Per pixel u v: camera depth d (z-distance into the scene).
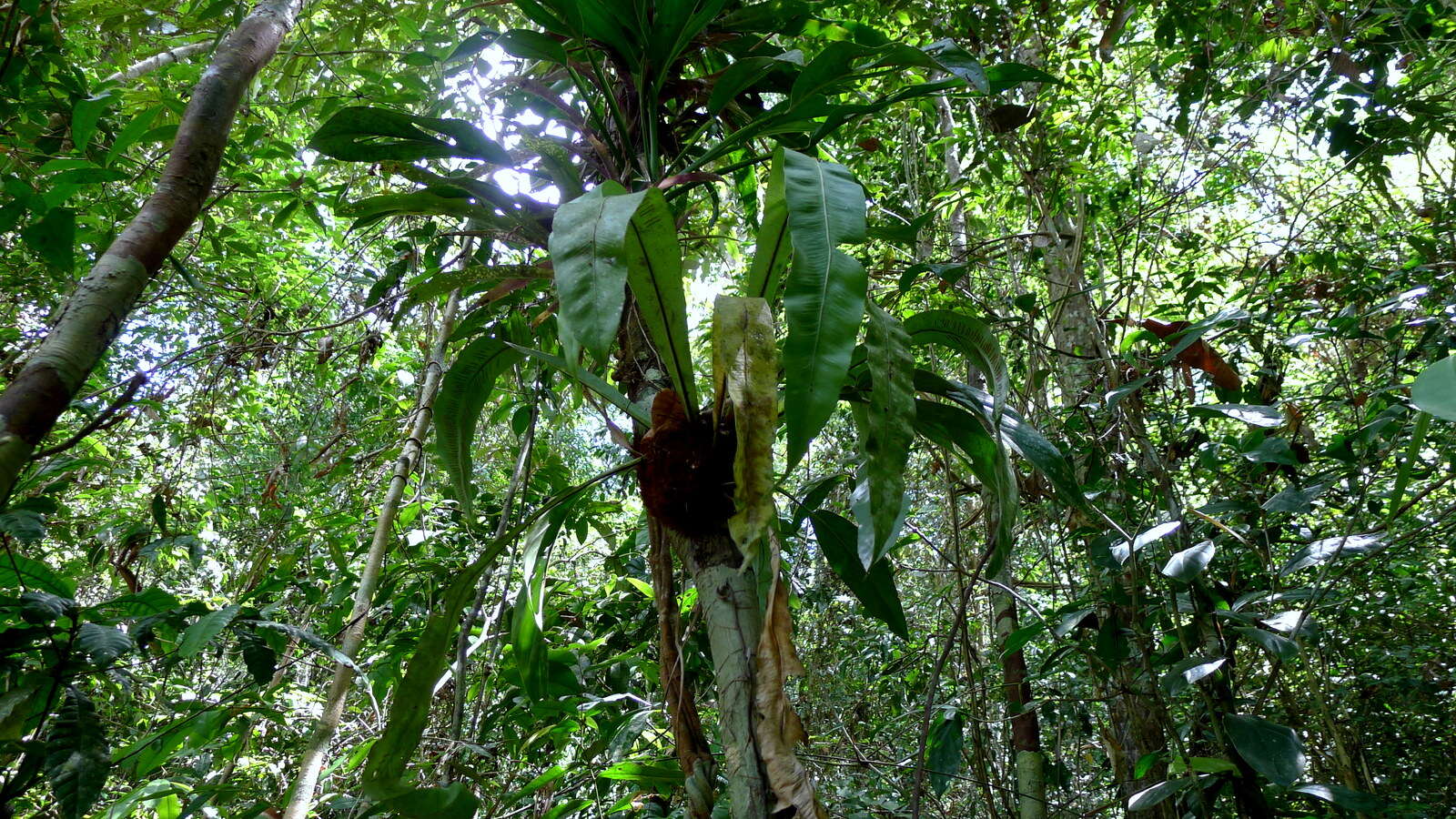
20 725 1.36
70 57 3.12
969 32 2.95
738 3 2.05
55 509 1.74
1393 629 2.72
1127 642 2.02
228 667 3.28
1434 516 1.97
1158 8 3.08
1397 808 2.01
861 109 1.62
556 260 1.07
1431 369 0.79
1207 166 2.80
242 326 2.62
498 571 3.02
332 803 2.14
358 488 3.48
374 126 1.64
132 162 2.88
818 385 1.03
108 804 2.39
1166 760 2.02
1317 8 2.83
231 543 3.94
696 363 3.45
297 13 1.65
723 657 1.27
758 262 1.30
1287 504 1.85
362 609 2.19
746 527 1.03
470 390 1.79
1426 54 2.75
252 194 2.98
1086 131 2.88
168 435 3.63
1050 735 3.10
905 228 1.87
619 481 3.16
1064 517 2.51
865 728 3.61
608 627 3.02
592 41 1.84
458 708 2.01
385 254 3.42
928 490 3.62
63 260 1.98
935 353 2.47
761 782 1.19
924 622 3.80
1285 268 2.84
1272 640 1.75
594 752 2.36
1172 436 2.23
